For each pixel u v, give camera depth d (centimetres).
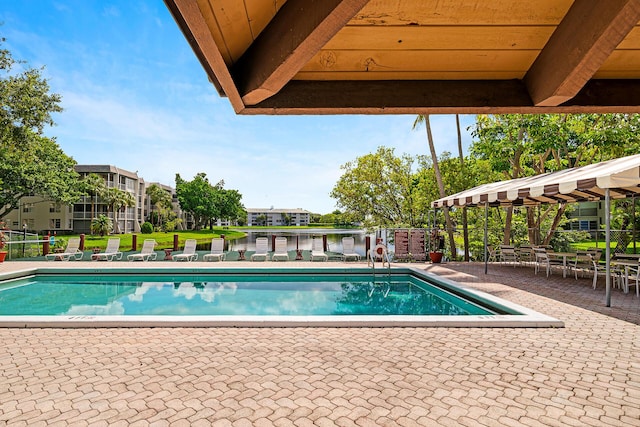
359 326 491
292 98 159
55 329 477
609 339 436
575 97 154
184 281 1012
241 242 3525
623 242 1420
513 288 768
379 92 159
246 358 374
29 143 1659
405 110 161
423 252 1331
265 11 122
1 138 1558
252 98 147
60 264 1137
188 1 87
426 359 372
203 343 421
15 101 1523
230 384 314
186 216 6894
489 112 162
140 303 778
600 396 293
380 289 924
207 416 263
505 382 318
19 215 3856
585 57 119
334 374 335
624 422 256
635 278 705
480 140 1479
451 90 159
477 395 294
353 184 2025
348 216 2069
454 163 1542
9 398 289
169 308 736
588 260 872
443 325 491
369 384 314
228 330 474
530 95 155
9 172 2662
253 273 1061
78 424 253
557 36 132
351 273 1065
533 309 582
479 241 1748
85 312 706
